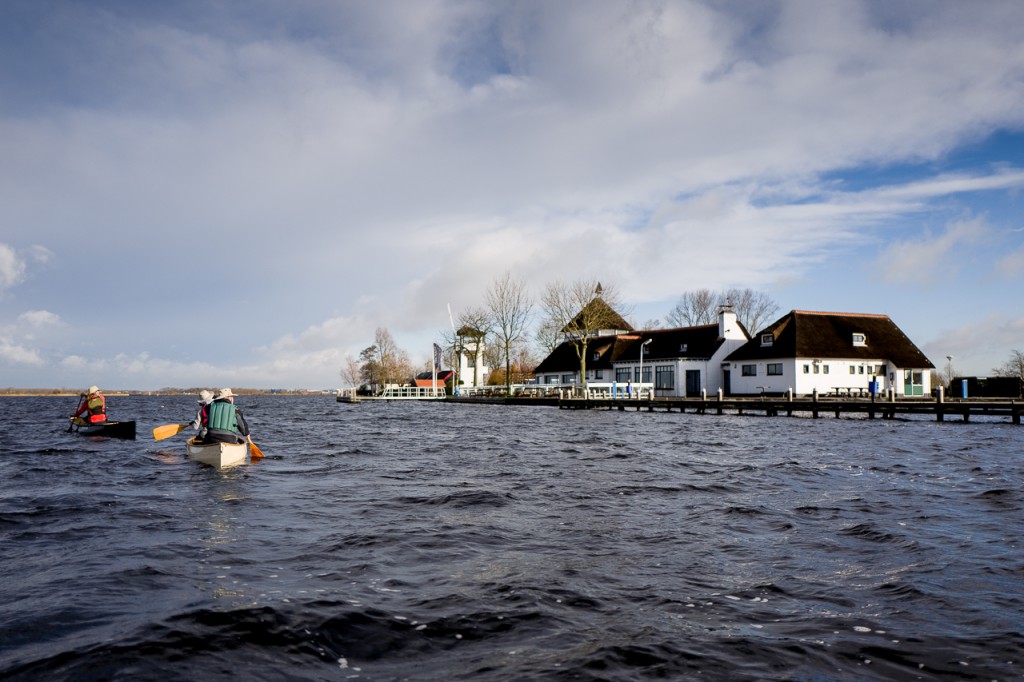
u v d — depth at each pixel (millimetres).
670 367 58031
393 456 17344
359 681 4051
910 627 4910
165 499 10562
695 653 4434
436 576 6234
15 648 4488
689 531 8156
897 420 34000
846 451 18391
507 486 11852
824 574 6297
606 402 50000
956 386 49844
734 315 58062
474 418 39875
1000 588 5832
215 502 10281
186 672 4141
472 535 7941
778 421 34312
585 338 61438
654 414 42688
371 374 121500
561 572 6367
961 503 10062
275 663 4297
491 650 4516
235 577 6180
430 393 91312
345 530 8219
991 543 7480
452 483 12273
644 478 12898
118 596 5594
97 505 10008
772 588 5867
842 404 35375
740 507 9703
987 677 4082
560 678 4066
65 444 21016
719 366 57094
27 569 6434
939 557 6879
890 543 7504
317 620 5031
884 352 53281
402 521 8781
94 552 7113
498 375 90875
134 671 4133
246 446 15984
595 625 4973
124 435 23781
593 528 8336
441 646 4590
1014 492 11070
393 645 4602
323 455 17656
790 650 4488
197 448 15695
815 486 11883
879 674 4125
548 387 62344
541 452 18250
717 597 5621
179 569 6438
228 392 16016
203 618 5055
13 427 31594
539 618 5109
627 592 5754
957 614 5184
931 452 18078
